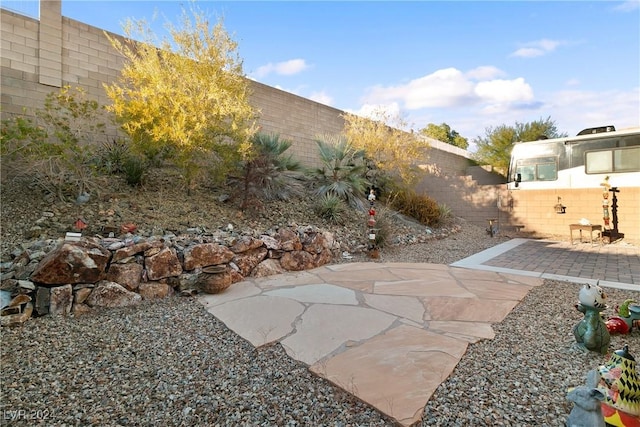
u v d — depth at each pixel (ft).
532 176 32.42
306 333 9.40
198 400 6.33
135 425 5.65
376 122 34.06
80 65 20.52
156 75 17.62
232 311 11.07
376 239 22.82
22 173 15.96
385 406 5.99
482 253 22.82
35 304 9.86
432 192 39.27
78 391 6.59
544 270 17.52
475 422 5.60
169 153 19.25
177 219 17.13
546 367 7.42
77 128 18.10
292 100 32.96
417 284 14.42
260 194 23.02
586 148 29.43
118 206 16.74
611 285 14.39
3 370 7.23
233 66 20.43
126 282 11.59
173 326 9.89
